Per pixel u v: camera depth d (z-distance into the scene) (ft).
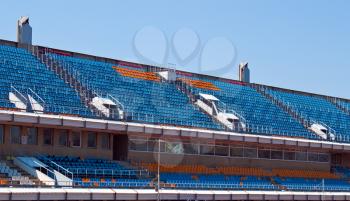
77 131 165.17
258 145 211.61
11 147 150.61
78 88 176.96
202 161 195.62
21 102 153.28
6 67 167.12
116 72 200.34
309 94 269.23
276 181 206.80
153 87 203.92
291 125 228.63
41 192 131.34
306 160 230.27
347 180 234.79
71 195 136.87
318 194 197.88
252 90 243.81
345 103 279.90
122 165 169.48
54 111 157.48
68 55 195.52
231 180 192.95
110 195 144.66
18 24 187.52
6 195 125.59
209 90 223.71
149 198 152.66
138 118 178.40
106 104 172.14
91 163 162.30
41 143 156.87
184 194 160.86
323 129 234.38
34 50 185.68
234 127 201.77
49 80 172.45
